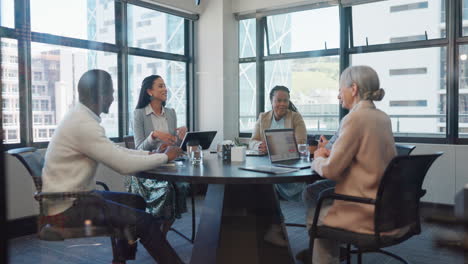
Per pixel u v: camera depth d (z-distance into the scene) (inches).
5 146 35.1
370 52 182.2
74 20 80.6
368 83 77.0
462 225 39.7
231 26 202.7
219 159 102.6
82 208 66.2
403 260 94.0
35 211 57.4
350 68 80.3
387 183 69.7
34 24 71.4
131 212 74.7
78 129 69.9
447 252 40.8
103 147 72.1
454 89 161.9
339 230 74.9
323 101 190.2
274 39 206.5
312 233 78.8
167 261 79.6
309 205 92.7
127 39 160.7
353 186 74.5
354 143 72.7
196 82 201.9
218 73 197.9
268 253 88.7
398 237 73.7
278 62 203.5
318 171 76.2
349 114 75.6
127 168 75.0
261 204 90.5
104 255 67.6
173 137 106.1
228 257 89.8
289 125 131.9
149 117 117.9
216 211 92.1
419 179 77.9
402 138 173.9
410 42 171.6
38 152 64.2
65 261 58.6
